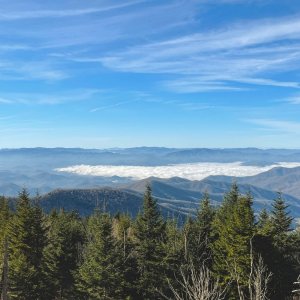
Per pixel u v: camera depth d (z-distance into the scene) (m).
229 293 37.69
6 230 50.62
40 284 46.97
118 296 44.34
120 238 54.16
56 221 67.88
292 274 44.53
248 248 39.97
